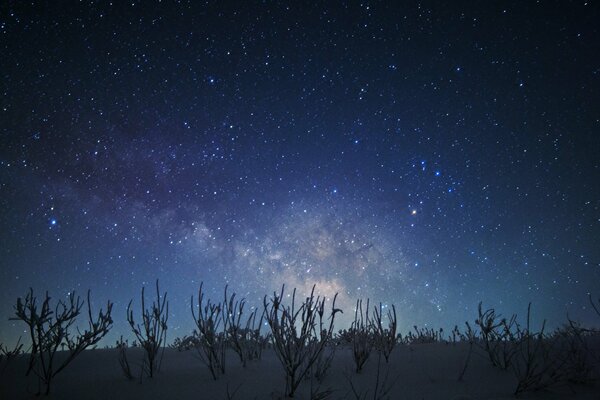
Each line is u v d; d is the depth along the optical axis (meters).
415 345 4.43
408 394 2.58
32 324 3.00
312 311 2.91
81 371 3.42
